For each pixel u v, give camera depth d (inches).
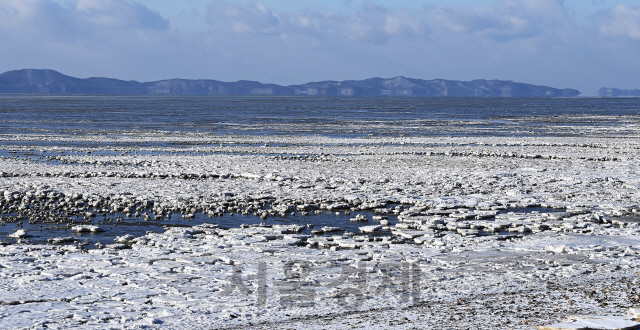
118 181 1464.1
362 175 1590.8
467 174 1615.4
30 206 1171.3
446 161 1911.9
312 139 2701.8
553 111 6373.0
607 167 1768.0
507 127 3661.4
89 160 1865.2
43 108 5920.3
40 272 729.6
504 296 625.9
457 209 1165.1
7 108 5826.8
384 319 554.3
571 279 694.5
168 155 2023.9
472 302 606.2
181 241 905.5
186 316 578.6
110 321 570.6
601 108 7406.5
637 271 732.0
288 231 990.4
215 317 575.8
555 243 898.1
